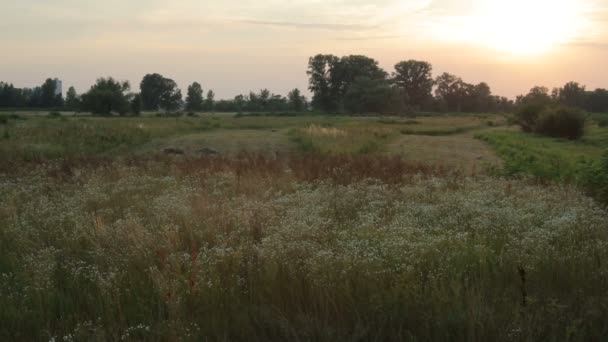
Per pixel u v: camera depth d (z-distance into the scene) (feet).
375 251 19.71
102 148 89.40
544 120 164.45
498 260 18.83
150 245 20.88
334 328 14.52
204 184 38.42
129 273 18.12
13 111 369.50
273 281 16.87
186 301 16.05
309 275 17.22
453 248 20.35
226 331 14.40
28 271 18.10
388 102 402.72
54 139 90.74
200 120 189.98
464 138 147.54
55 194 34.30
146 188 36.37
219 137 118.21
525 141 125.70
